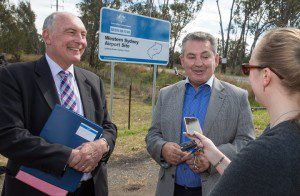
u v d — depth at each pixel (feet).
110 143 8.72
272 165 3.96
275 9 139.74
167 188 8.80
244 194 4.04
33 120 7.89
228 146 8.21
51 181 7.46
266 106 4.77
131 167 18.85
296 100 4.43
